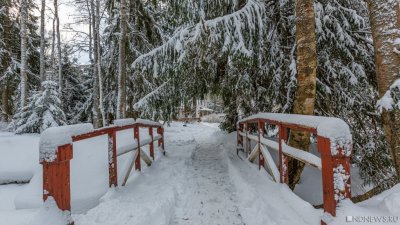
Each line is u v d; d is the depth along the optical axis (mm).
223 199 4152
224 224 3291
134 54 11906
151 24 12930
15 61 16812
